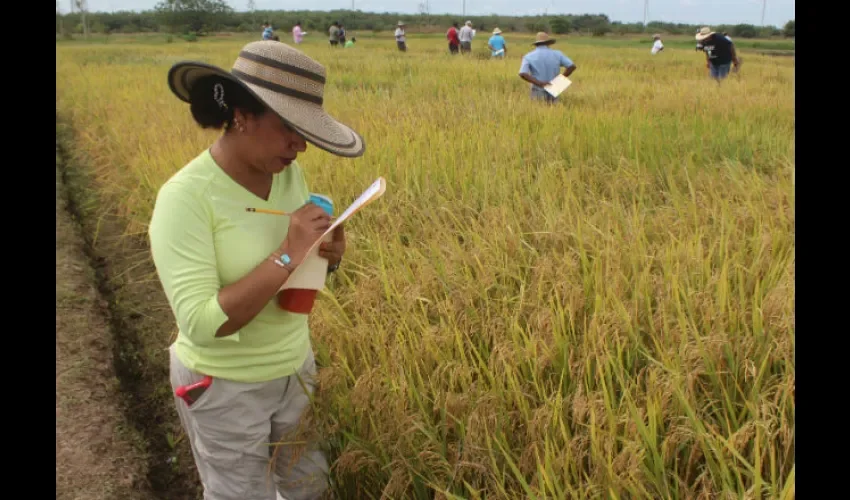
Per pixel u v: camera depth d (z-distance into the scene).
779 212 4.82
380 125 8.71
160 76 17.61
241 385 2.50
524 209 5.53
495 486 2.73
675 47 43.81
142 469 3.80
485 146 7.39
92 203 8.48
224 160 2.31
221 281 2.35
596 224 5.03
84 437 3.99
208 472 2.63
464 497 2.88
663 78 16.27
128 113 11.49
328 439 3.02
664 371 3.16
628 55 27.05
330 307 4.25
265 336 2.51
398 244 4.93
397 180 6.55
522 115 9.25
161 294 5.98
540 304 3.87
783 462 2.69
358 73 16.91
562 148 7.45
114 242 7.25
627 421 2.78
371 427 3.12
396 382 3.28
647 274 3.89
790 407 2.86
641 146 7.21
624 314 3.48
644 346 3.44
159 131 9.38
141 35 76.94
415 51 30.83
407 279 4.30
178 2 76.56
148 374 4.82
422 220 5.53
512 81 14.52
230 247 2.31
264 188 2.41
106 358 4.89
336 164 6.84
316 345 3.81
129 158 8.74
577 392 2.81
